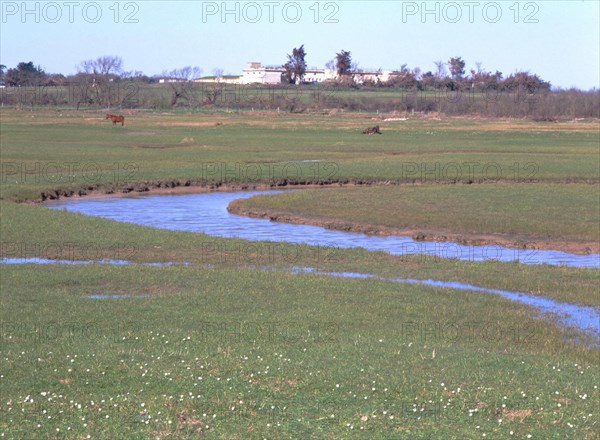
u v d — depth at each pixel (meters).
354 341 32.94
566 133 188.50
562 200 81.25
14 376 26.83
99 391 25.16
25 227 62.97
